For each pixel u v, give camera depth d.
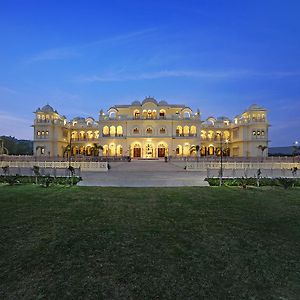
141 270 8.27
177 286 7.42
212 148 75.62
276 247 10.20
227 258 9.22
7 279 7.71
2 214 14.25
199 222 13.16
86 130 75.81
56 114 71.25
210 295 7.03
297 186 24.45
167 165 43.81
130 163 47.47
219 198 18.86
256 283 7.66
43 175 28.94
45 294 6.96
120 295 6.95
